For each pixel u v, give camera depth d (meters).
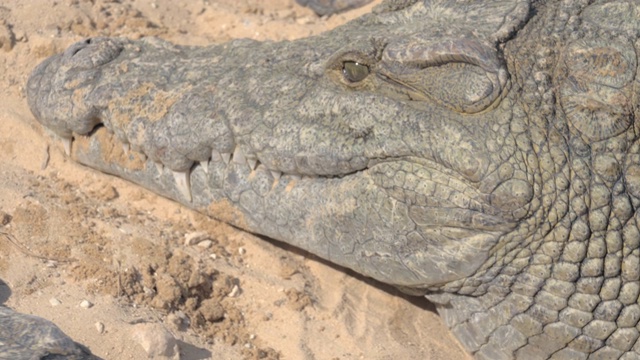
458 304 2.11
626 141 2.05
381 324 2.15
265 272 2.19
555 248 2.04
